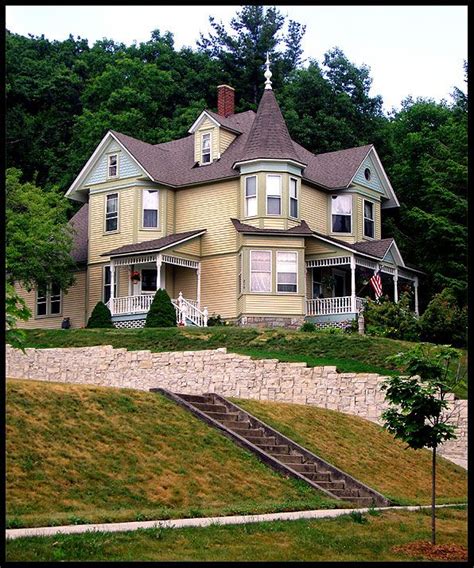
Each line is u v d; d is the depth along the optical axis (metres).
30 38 78.25
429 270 49.69
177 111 66.69
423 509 18.92
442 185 49.94
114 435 19.00
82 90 72.81
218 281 42.91
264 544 14.11
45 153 68.44
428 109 60.91
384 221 53.81
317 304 41.72
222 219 43.25
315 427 24.70
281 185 42.16
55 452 17.47
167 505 17.00
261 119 43.25
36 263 42.34
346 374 28.30
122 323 42.00
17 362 34.66
